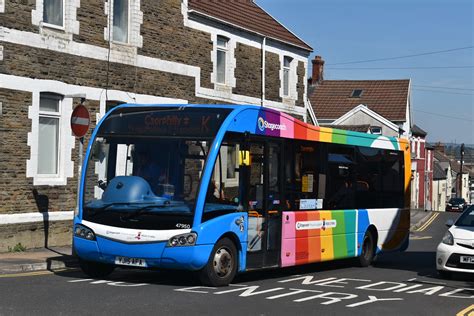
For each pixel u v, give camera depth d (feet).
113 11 68.28
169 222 39.55
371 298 39.17
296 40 98.48
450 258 48.83
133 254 39.78
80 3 63.62
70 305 33.32
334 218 52.90
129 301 34.91
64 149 61.98
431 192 258.98
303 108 99.35
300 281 46.03
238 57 86.33
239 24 85.97
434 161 294.66
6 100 56.65
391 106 208.23
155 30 72.54
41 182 59.57
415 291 42.86
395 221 61.87
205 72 79.97
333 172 53.21
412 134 229.04
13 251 56.59
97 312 31.73
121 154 41.88
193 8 78.43
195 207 39.50
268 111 45.47
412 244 90.74
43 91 59.77
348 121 198.49
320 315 33.35
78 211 41.93
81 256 41.65
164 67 73.67
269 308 34.55
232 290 39.91
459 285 46.55
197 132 41.11
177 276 45.93
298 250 48.44
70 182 62.34
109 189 41.32
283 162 47.03
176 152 40.86
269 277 48.16
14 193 57.36
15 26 57.36
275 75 93.40
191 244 39.11
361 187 57.06
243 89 87.15
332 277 49.19
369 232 58.18
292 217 47.78
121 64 68.08
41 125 60.59
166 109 42.45
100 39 65.77
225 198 41.45
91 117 64.59
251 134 43.52
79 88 63.36
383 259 67.05
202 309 33.47
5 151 56.59
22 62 57.98
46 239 59.93
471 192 380.37
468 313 35.29
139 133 41.93
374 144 59.06
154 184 40.70
